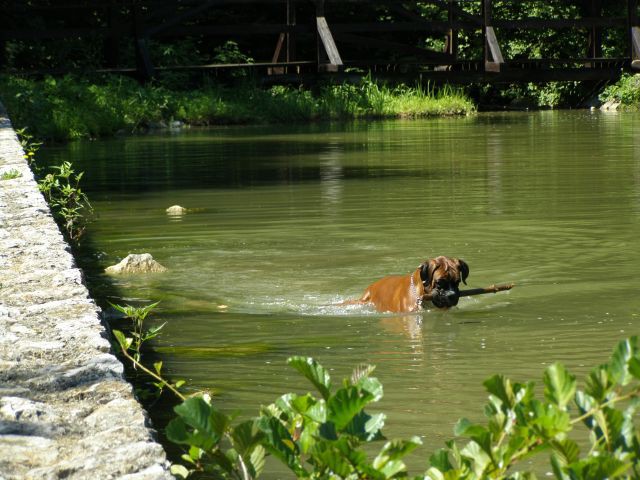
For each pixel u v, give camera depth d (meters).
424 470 4.27
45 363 4.35
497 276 8.97
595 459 2.33
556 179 15.88
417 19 36.44
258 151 22.22
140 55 33.88
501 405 2.61
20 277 6.20
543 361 6.12
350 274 9.23
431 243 10.63
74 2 37.31
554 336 6.79
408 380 5.72
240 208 13.38
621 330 6.92
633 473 2.39
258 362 6.21
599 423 2.44
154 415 5.14
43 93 28.97
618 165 17.69
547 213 12.41
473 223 11.78
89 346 4.59
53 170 18.59
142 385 5.71
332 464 2.54
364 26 36.06
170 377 5.87
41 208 9.05
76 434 3.55
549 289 8.38
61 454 3.37
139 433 3.50
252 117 33.00
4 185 10.70
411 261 9.73
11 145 14.98
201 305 8.05
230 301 8.20
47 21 37.62
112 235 11.53
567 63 37.78
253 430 2.64
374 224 11.86
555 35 40.56
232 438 2.64
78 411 3.78
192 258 10.07
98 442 3.44
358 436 2.61
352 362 6.18
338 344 6.70
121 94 31.17
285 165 18.97
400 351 6.46
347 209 13.10
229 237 11.23
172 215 12.91
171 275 9.29
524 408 2.54
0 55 34.16
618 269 9.12
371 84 35.69
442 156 20.19
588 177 16.02
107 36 34.16
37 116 27.20
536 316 7.44
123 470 3.20
